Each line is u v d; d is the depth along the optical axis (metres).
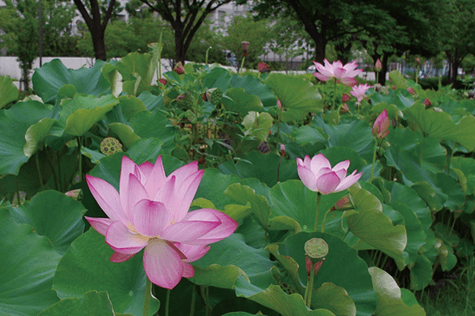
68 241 1.34
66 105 1.79
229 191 1.54
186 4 16.91
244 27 24.53
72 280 1.03
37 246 1.11
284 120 3.10
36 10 17.08
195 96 2.34
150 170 0.86
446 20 18.33
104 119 1.96
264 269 1.26
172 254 0.71
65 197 1.41
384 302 1.34
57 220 1.38
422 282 2.31
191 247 0.77
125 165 0.78
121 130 1.87
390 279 1.36
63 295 0.99
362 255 1.82
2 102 2.10
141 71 2.99
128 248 0.68
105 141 1.81
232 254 1.30
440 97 4.90
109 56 21.14
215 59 24.75
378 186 2.16
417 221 2.02
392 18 16.20
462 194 2.89
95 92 2.27
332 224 1.70
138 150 1.78
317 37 16.89
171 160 1.74
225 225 0.73
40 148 1.80
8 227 1.11
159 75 3.19
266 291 1.02
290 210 1.71
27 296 0.99
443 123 2.63
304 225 1.70
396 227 1.46
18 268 1.05
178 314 1.31
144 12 23.17
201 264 1.26
